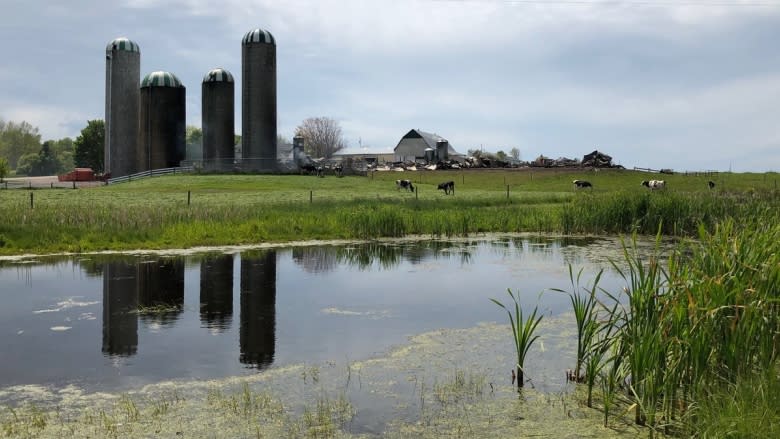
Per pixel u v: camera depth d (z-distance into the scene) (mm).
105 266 17422
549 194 51344
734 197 29766
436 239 25516
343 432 6664
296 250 21484
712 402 6449
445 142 108062
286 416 7086
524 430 6770
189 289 14422
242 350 9672
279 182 59312
